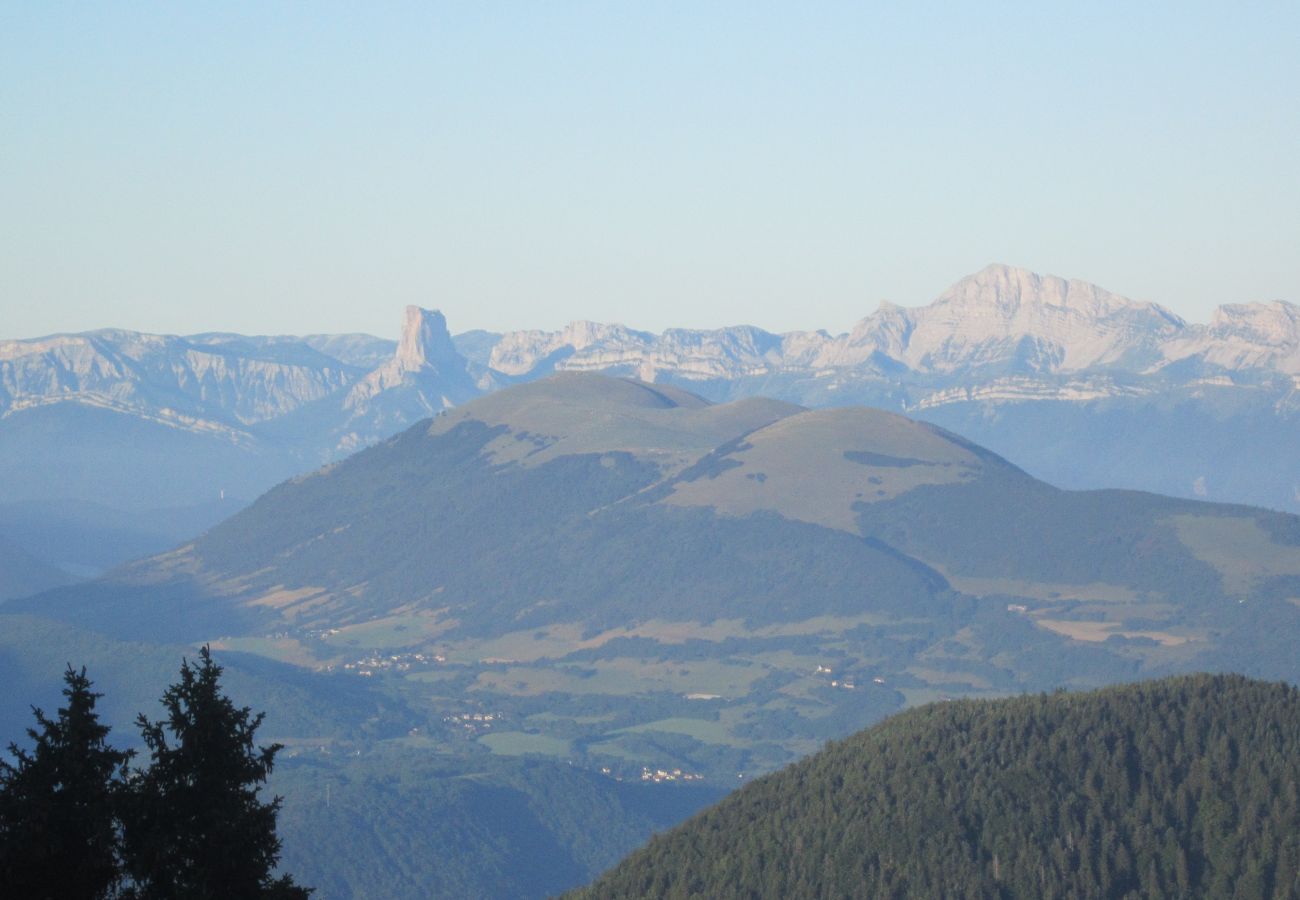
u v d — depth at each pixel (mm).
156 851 116438
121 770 121562
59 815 114938
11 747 118375
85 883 114938
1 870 111438
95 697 121312
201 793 121188
